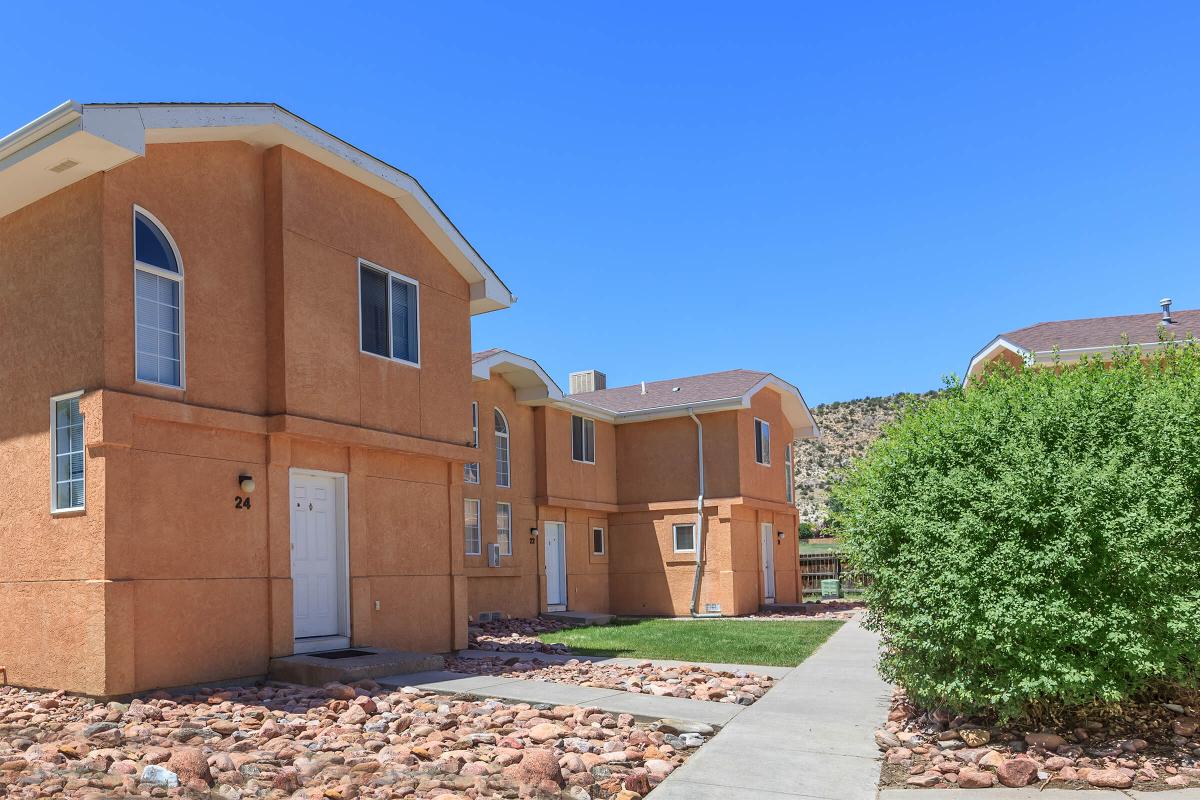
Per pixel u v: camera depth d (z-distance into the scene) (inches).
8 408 405.1
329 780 249.0
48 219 394.6
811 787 252.7
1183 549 277.7
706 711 346.0
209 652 395.5
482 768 261.1
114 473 362.6
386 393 507.2
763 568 1022.4
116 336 372.5
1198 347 386.9
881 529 311.4
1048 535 277.6
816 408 3287.4
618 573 1005.8
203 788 235.3
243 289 435.2
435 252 561.6
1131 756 267.7
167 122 384.2
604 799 244.1
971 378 370.9
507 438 856.9
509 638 647.1
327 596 467.5
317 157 468.4
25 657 386.0
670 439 993.5
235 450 419.8
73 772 248.5
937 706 319.6
